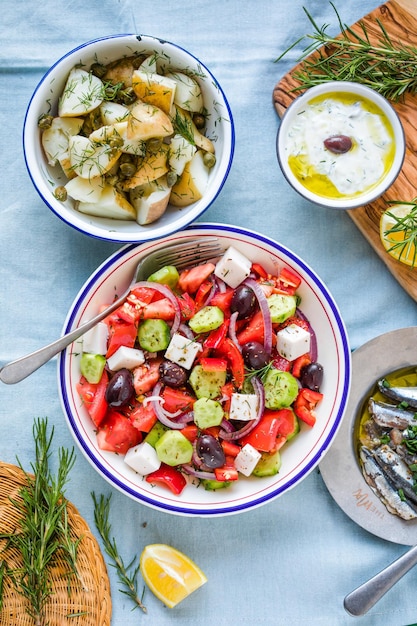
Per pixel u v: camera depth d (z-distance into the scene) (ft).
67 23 2.43
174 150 2.17
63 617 2.33
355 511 2.43
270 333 2.23
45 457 2.32
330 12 2.45
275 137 2.45
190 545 2.46
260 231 2.47
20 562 2.35
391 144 2.26
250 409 2.21
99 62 2.22
